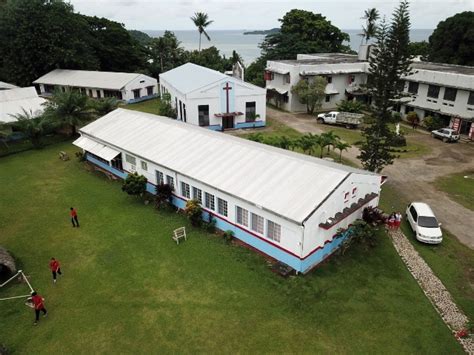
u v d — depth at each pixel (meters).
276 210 17.27
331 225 17.33
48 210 24.08
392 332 14.32
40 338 14.21
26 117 36.94
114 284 17.02
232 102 41.56
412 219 21.48
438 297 16.20
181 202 23.36
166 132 27.44
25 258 19.05
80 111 38.12
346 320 14.87
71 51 60.09
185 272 17.72
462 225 22.05
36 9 56.69
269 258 18.59
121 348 13.73
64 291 16.64
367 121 28.02
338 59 56.91
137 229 21.58
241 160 21.80
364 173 19.80
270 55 70.19
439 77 40.56
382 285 16.86
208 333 14.30
